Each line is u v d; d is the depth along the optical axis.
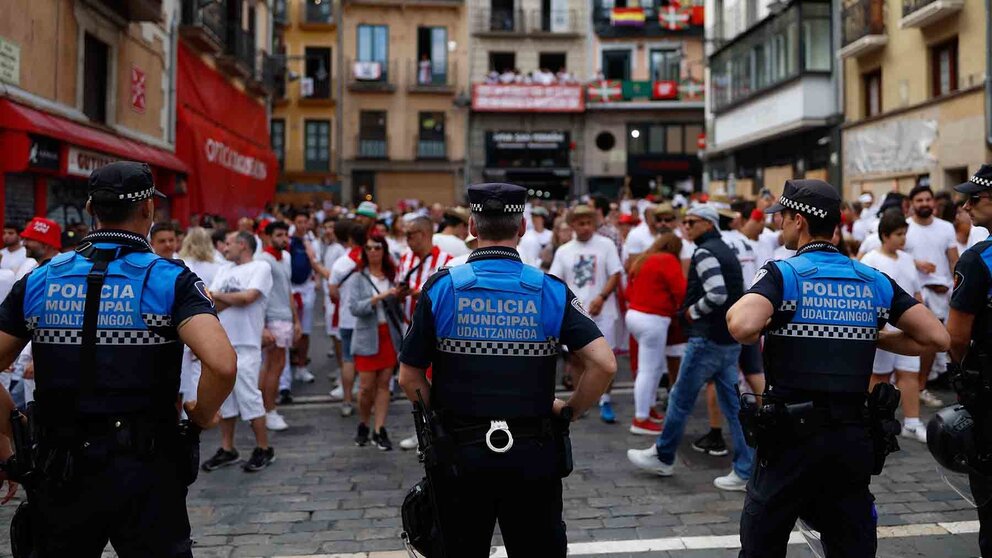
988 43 15.11
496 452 2.79
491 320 2.88
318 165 36.00
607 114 36.84
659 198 14.62
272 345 7.12
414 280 6.76
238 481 5.86
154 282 2.75
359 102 36.09
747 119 24.30
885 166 18.61
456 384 2.88
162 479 2.73
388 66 36.12
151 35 15.77
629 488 5.56
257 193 22.80
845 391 3.01
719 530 4.77
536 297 2.90
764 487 3.09
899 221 6.72
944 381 8.43
